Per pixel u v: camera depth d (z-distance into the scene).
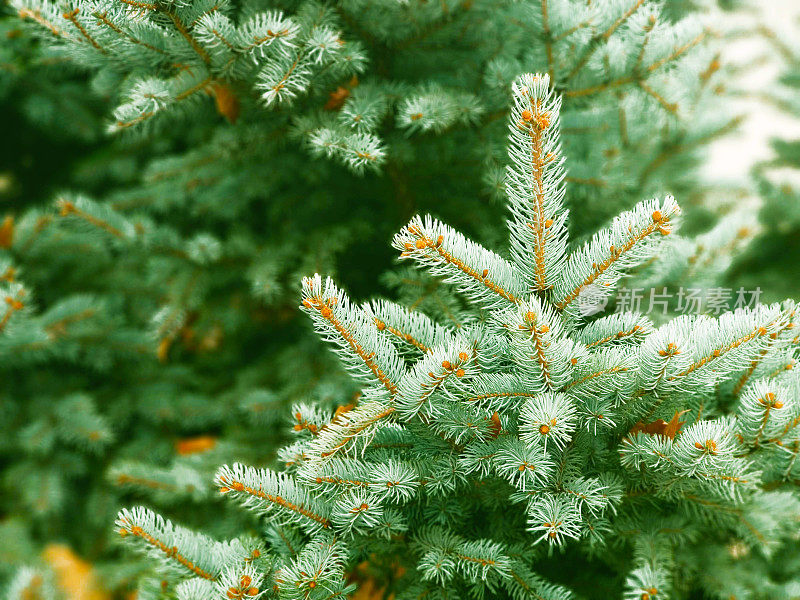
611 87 1.35
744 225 1.32
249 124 1.38
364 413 1.20
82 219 1.56
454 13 1.35
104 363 1.91
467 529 1.26
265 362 1.91
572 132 1.43
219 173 1.58
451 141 1.41
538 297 1.20
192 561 1.22
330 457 1.19
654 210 1.17
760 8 1.78
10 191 2.30
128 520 1.21
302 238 1.64
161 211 1.97
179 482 1.42
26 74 1.81
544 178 1.17
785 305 1.21
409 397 1.18
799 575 1.31
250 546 1.24
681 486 1.21
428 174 1.44
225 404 1.82
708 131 1.50
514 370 1.22
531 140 1.16
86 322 1.88
